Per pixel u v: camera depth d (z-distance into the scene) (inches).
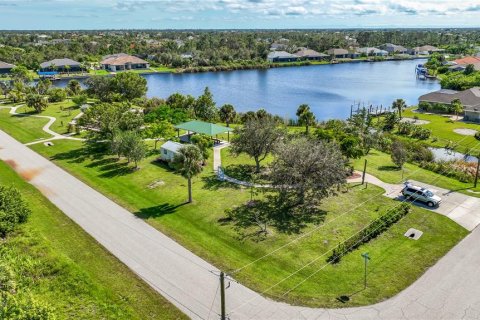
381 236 1344.7
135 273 1140.5
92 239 1326.3
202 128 2407.7
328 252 1244.5
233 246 1285.7
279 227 1403.8
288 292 1054.4
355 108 4099.4
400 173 1975.9
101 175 1936.5
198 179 1870.1
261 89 5226.4
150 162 2124.8
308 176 1465.3
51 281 1069.1
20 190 1745.8
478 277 1116.5
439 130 2965.1
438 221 1451.8
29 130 2807.6
